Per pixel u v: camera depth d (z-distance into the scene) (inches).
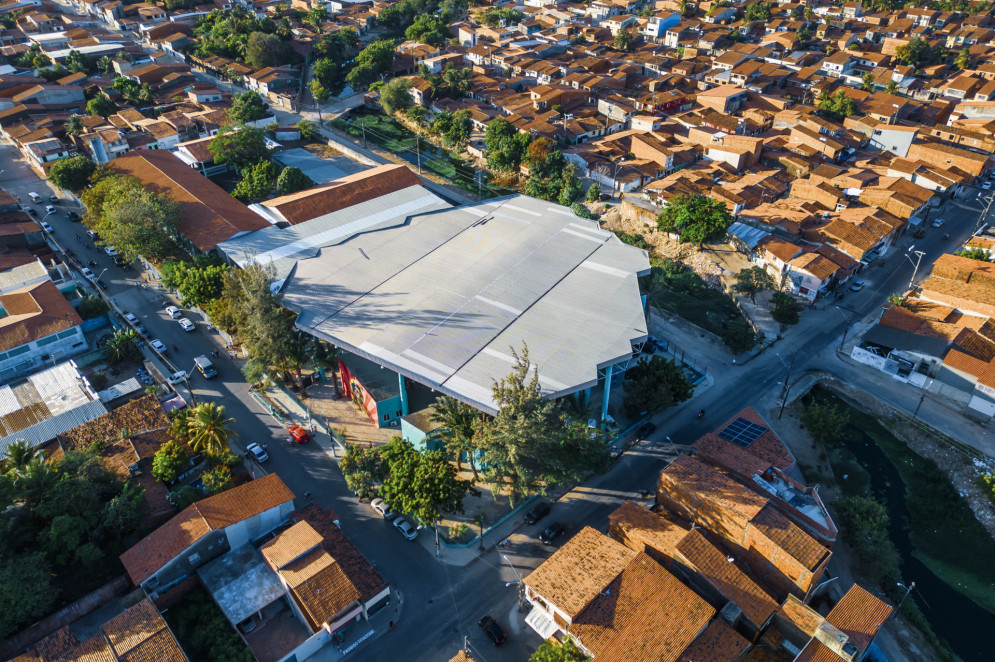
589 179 7278.5
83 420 3902.6
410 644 2947.8
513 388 3240.7
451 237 5098.4
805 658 2578.7
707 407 4347.9
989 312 4734.3
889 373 4633.4
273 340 4065.0
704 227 5723.4
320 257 4923.7
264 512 3238.2
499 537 3459.6
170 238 5565.9
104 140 7263.8
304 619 2918.3
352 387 4276.6
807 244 5807.1
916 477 3986.2
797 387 4534.9
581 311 4146.2
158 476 3499.0
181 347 4761.3
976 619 3245.6
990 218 6550.2
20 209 6058.1
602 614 2753.4
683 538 3056.1
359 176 6456.7
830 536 3149.6
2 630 2743.6
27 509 3147.1
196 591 3053.6
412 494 3272.6
